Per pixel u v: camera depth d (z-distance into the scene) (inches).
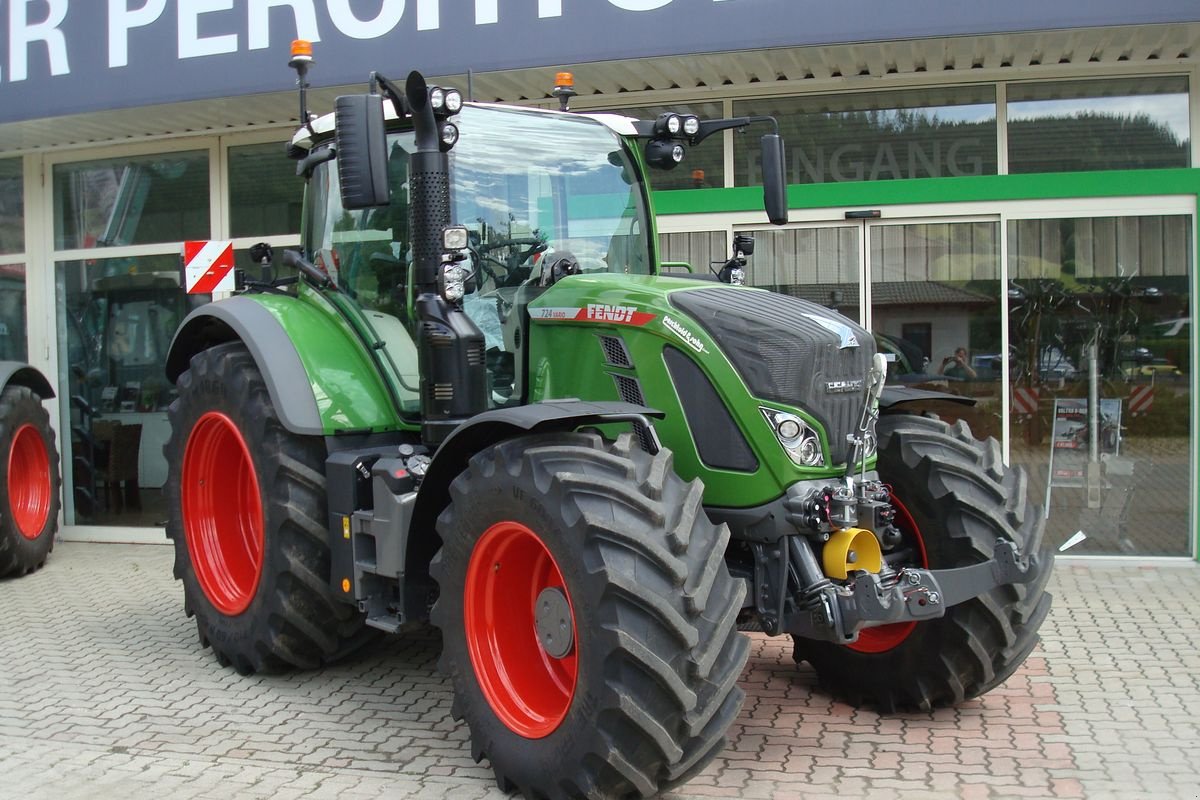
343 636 200.4
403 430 196.5
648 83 295.4
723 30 255.6
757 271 302.0
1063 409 289.9
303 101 213.2
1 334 359.3
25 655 221.3
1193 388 281.6
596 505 135.6
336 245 204.7
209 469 218.8
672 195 305.3
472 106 188.1
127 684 201.2
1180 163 281.9
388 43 273.4
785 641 225.3
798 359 152.3
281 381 189.0
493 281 182.9
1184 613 239.3
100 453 353.1
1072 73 282.4
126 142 343.0
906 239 293.7
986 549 167.5
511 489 144.5
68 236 354.6
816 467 153.2
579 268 190.2
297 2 277.0
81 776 156.6
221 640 206.7
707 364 156.2
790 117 300.0
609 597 131.3
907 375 296.0
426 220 168.4
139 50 290.7
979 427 292.8
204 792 150.4
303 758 163.5
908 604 143.9
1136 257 283.0
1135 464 287.0
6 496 289.4
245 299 211.6
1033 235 287.4
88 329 352.8
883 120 295.0
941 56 271.9
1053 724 173.9
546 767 139.9
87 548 341.7
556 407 144.6
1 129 319.6
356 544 180.7
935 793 147.0
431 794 149.5
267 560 192.9
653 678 129.7
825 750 163.9
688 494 140.9
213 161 336.8
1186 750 161.9
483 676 151.9
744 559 161.5
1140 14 238.5
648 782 134.8
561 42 264.4
